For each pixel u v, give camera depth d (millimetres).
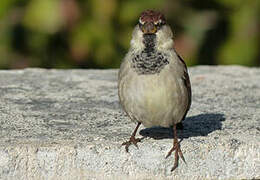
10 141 8852
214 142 8883
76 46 14695
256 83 13148
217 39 15820
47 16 14180
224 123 10172
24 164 8547
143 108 8539
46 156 8555
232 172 8859
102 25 14609
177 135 9359
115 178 8711
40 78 13391
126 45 14938
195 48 15430
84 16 14523
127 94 8594
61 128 9703
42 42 14984
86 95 12031
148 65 8469
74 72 14141
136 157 8703
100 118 10398
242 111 10984
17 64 15281
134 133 8859
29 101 11406
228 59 15641
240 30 15570
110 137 9180
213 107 11266
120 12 14805
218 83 13141
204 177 8812
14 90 12203
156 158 8727
